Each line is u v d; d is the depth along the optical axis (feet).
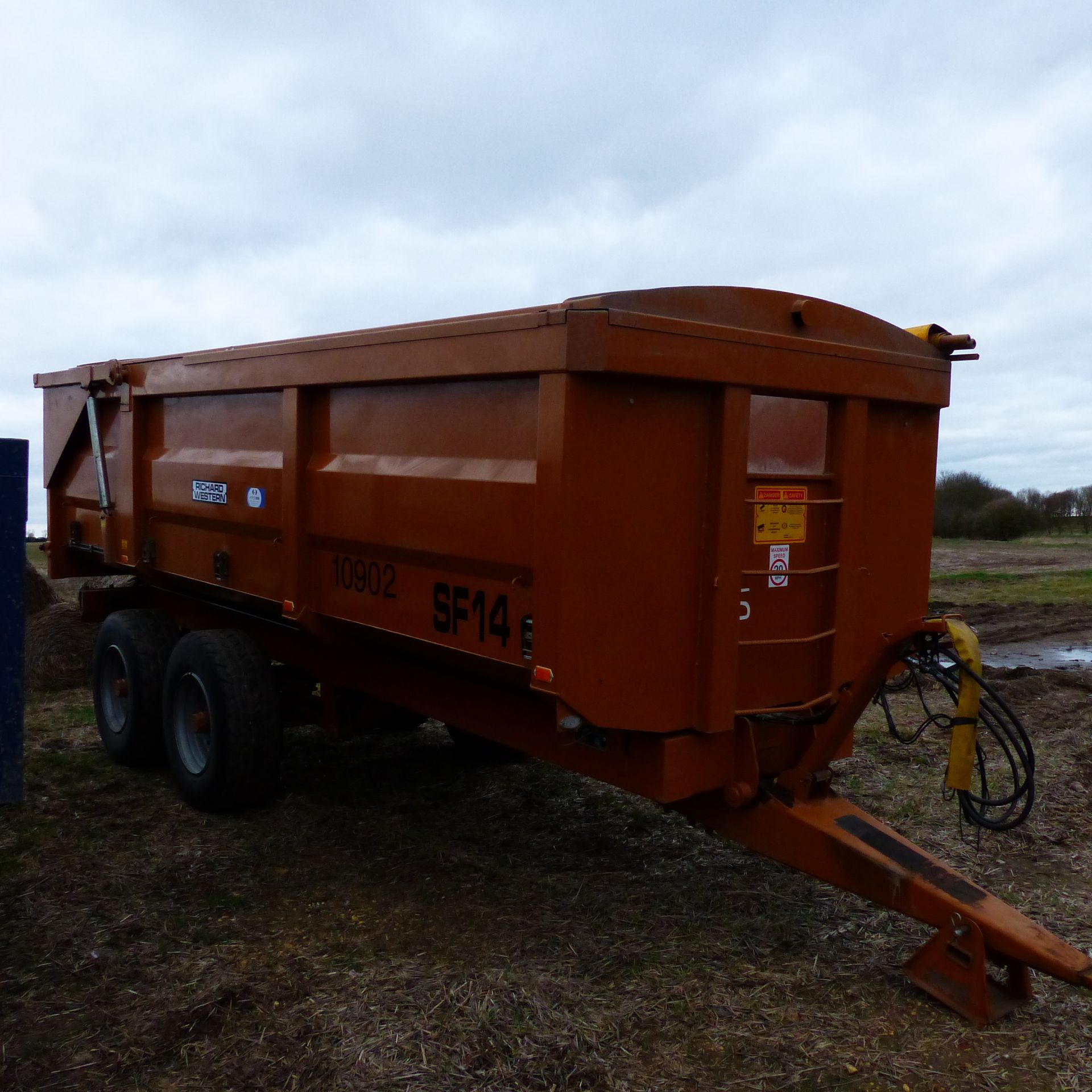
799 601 12.21
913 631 11.02
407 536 12.75
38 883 14.19
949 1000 10.84
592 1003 11.02
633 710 10.91
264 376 15.33
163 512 19.08
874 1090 9.54
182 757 17.58
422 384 12.59
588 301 9.93
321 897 13.89
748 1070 9.84
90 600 21.95
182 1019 10.66
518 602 11.31
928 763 20.04
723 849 15.64
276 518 15.40
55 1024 10.62
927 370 13.15
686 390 10.83
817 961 12.00
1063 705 25.50
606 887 14.19
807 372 11.57
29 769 19.75
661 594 10.93
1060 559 72.18
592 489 10.32
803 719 11.89
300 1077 9.66
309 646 17.62
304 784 18.81
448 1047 10.14
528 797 18.08
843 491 12.27
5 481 14.33
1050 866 15.07
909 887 11.04
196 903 13.66
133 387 19.53
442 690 14.58
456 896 13.92
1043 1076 9.75
